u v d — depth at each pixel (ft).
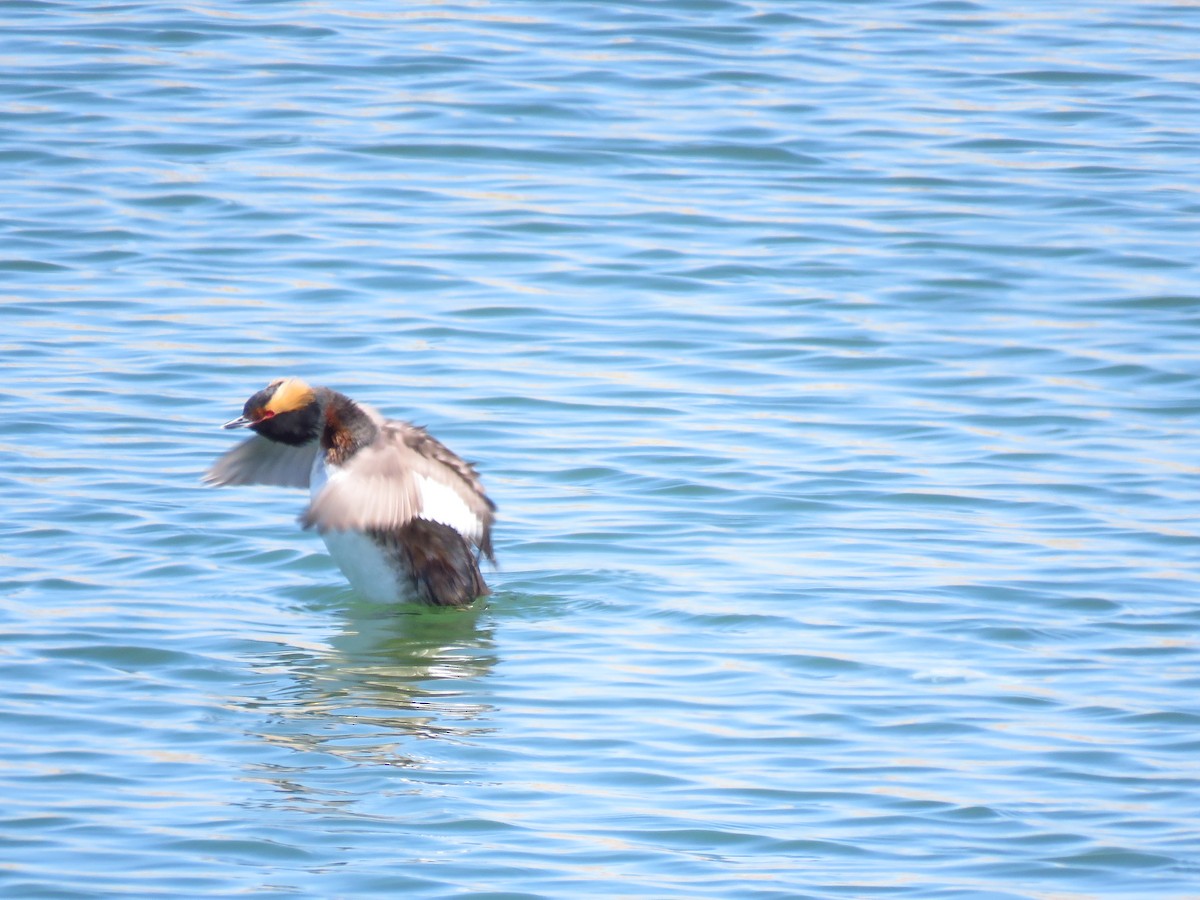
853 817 34.40
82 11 97.60
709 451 55.21
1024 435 56.85
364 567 46.03
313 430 46.44
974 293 68.08
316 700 39.93
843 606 45.19
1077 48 95.09
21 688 39.83
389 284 67.87
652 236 72.69
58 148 79.71
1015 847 33.19
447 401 58.29
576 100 86.33
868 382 60.85
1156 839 33.50
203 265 69.31
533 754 37.11
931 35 97.19
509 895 31.24
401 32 95.35
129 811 34.24
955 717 38.96
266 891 31.30
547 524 50.42
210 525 50.37
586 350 62.80
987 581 46.60
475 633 44.19
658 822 34.12
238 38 93.86
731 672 41.47
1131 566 47.60
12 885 31.24
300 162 79.05
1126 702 39.78
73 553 47.85
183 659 41.93
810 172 79.25
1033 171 79.36
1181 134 83.71
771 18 98.78
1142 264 70.23
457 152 80.48
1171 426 57.57
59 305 65.46
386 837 33.42
